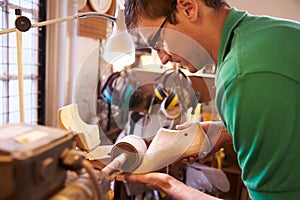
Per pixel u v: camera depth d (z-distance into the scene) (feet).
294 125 1.69
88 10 4.75
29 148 1.14
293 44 1.91
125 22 2.58
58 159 1.31
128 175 2.38
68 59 5.29
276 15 4.99
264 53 1.83
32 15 4.30
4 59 3.80
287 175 1.75
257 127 1.73
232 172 6.20
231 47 2.12
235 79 1.82
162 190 2.44
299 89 1.73
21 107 2.54
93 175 1.39
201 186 4.99
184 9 2.29
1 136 1.25
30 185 1.14
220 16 2.32
